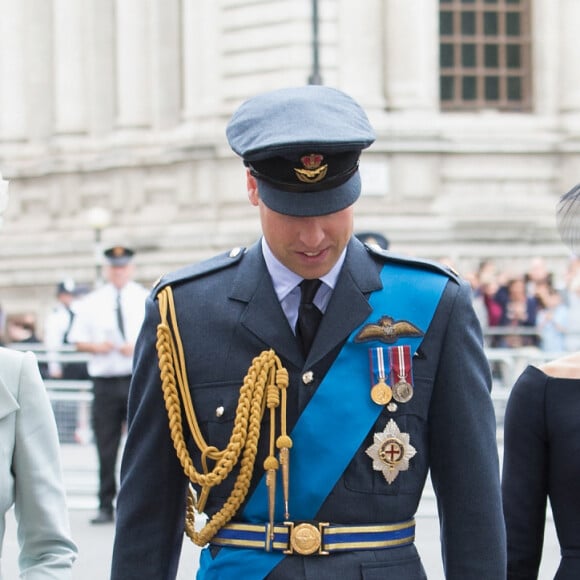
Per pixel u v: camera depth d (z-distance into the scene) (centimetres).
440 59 4978
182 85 5350
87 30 5669
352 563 760
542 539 839
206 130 5019
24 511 778
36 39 5859
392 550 770
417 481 779
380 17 4859
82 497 2517
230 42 4994
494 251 4794
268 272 783
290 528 763
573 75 4984
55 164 5609
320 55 4816
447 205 4806
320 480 762
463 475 775
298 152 724
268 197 740
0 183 801
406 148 4794
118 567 789
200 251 4953
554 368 830
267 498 770
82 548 1981
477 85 5000
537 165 4931
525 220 4803
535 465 829
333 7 4841
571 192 826
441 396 780
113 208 5394
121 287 2247
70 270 5438
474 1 5000
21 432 776
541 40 5003
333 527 763
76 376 3186
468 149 4859
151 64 5416
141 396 795
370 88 4841
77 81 5675
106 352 2220
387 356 772
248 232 4850
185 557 1852
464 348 781
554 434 820
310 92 754
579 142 4922
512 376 2872
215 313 782
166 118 5353
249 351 777
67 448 2780
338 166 735
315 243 742
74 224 5525
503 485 838
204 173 5009
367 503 766
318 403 767
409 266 791
